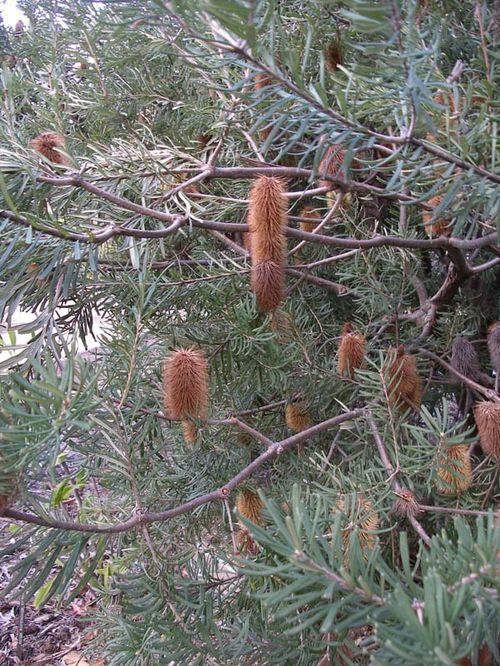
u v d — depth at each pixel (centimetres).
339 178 58
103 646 96
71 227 59
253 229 60
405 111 40
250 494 65
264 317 84
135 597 53
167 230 57
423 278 120
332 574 29
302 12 75
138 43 99
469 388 88
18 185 55
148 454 70
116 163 71
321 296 118
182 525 85
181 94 110
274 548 30
